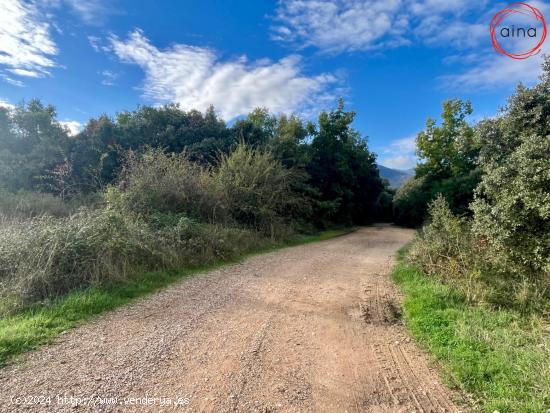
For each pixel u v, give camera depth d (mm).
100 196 11797
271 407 2809
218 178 13406
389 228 27781
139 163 11492
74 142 17312
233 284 6832
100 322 4547
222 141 18047
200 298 5805
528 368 3252
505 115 7062
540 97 6516
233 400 2887
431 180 27125
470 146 10219
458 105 25469
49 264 5367
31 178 15312
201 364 3492
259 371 3402
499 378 3213
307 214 19953
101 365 3387
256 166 14859
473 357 3582
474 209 6148
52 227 6141
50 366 3328
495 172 5730
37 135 17391
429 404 2955
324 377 3352
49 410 2639
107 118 17609
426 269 7469
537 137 5207
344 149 26672
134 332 4254
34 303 4883
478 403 2953
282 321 4844
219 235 9953
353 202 29281
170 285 6547
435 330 4359
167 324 4566
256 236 12719
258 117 25266
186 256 8359
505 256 5586
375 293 6477
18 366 3301
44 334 4012
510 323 4555
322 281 7352
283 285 6883
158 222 9188
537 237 5105
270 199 14758
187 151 16750
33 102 17938
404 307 5473
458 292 5719
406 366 3650
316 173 24766
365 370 3531
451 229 7543
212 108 20891
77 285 5672
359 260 10375
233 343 4035
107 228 6707
